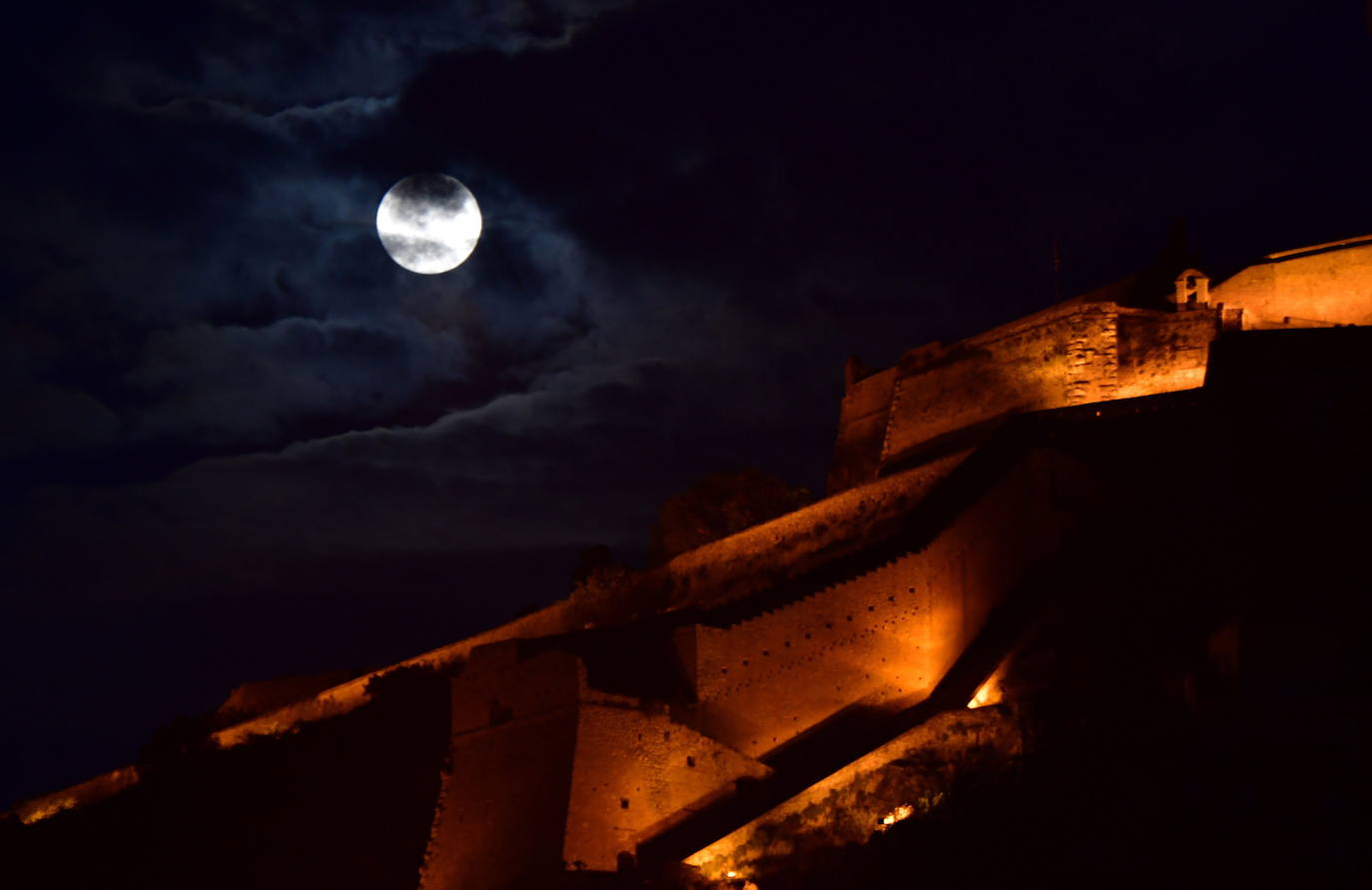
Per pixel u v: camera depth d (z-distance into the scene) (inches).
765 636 2456.9
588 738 2265.0
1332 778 1873.8
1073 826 2014.0
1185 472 2466.8
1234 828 1884.8
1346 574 2032.5
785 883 2113.7
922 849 2074.3
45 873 2859.3
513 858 2267.5
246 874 2610.7
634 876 2185.0
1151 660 2267.5
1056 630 2381.9
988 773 2174.0
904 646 2519.7
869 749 2272.4
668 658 2443.4
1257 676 2014.0
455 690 2496.3
